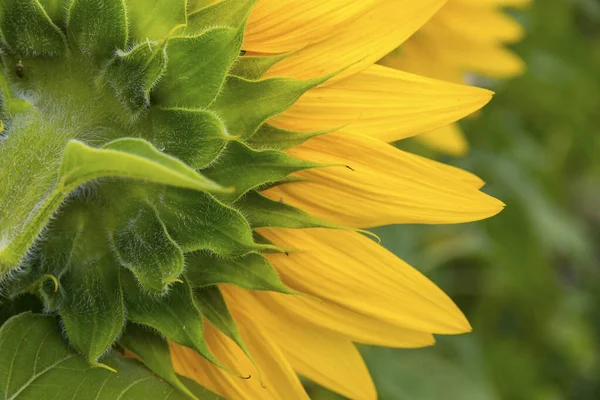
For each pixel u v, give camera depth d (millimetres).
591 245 1057
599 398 1010
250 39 462
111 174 411
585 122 889
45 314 457
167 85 445
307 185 468
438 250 808
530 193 817
